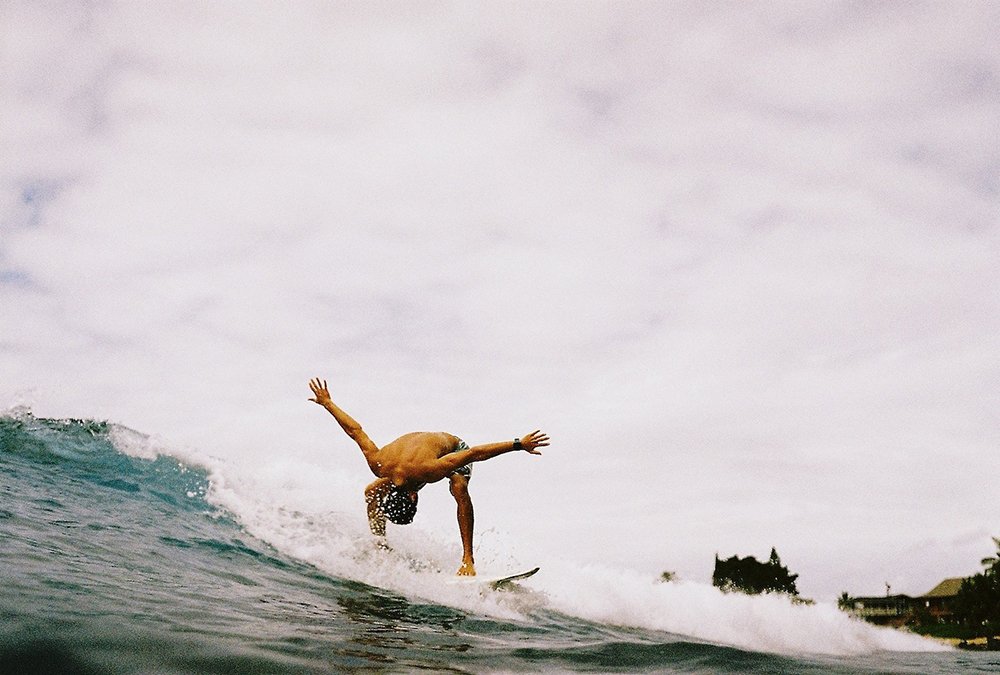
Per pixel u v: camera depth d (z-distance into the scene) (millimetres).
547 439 5711
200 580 3822
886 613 60812
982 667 4992
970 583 47594
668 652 4203
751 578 47594
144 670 2234
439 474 5598
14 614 2447
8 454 5789
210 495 6098
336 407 6156
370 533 6031
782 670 4051
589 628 4742
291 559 5023
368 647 3045
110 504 5184
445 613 4348
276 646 2770
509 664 3225
